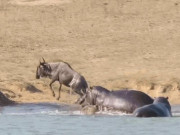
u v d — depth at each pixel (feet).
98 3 617.62
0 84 345.31
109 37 511.40
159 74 390.01
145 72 399.44
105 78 388.57
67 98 328.08
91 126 193.36
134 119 208.64
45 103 293.02
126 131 179.22
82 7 606.96
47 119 219.82
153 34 516.73
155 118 209.36
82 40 504.43
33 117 229.45
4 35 521.24
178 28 532.73
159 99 222.28
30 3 630.33
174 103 318.45
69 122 207.00
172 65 419.74
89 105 241.55
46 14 588.09
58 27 547.49
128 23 554.05
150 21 558.15
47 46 487.61
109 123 200.03
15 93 330.13
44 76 308.19
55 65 306.14
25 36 518.37
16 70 408.26
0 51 468.75
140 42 493.77
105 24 552.82
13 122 211.20
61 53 463.83
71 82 301.43
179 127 186.09
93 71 410.93
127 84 365.81
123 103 230.89
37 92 337.11
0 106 282.15
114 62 434.71
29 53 464.65
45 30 538.47
